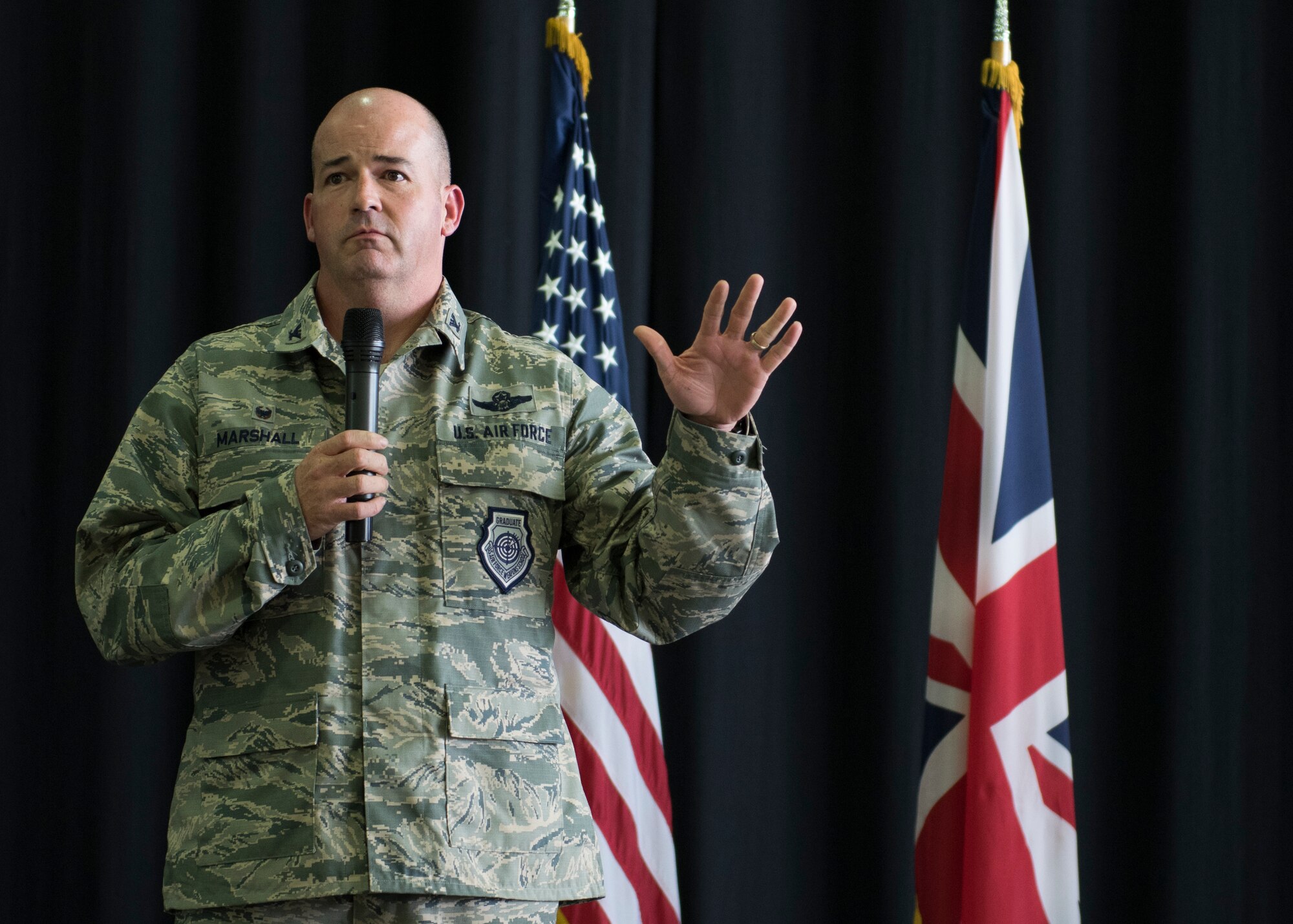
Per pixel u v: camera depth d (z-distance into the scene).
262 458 5.82
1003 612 9.47
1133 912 11.32
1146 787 11.40
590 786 9.09
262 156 10.85
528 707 5.63
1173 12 11.98
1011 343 9.91
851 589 11.40
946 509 9.85
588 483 6.08
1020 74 11.88
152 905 10.16
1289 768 11.40
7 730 10.12
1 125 10.55
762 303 11.47
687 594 5.68
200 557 5.28
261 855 5.22
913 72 11.66
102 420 10.48
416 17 11.31
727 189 11.39
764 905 10.94
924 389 11.43
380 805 5.27
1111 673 11.49
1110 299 11.82
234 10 10.97
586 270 9.87
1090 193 11.86
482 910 5.33
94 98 10.70
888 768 11.09
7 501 10.29
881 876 11.01
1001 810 9.19
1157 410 11.71
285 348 6.07
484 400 6.07
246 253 10.75
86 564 5.77
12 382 10.38
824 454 11.52
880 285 11.55
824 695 11.25
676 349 11.26
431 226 6.19
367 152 6.11
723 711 11.02
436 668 5.49
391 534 5.67
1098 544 11.59
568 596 9.35
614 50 11.30
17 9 10.65
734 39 11.53
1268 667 11.46
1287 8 12.04
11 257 10.48
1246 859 11.30
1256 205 11.82
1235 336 11.67
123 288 10.52
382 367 5.99
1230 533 11.52
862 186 11.70
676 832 10.90
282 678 5.45
